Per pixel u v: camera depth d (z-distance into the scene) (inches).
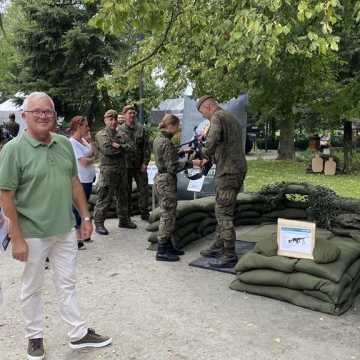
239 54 183.6
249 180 557.0
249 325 151.9
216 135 199.5
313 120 562.6
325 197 261.9
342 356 132.2
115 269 210.8
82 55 690.8
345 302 164.1
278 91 273.0
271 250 177.0
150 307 167.6
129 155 292.2
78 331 136.2
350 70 441.7
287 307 166.1
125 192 287.3
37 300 131.4
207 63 240.1
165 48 231.0
